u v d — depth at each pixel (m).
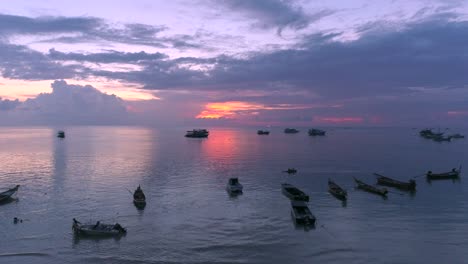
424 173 99.81
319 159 129.88
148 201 65.75
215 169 103.88
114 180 85.00
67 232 50.00
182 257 42.81
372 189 74.19
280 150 167.25
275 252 44.22
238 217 56.84
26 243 46.38
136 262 41.62
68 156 135.50
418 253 44.19
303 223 52.97
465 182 86.00
